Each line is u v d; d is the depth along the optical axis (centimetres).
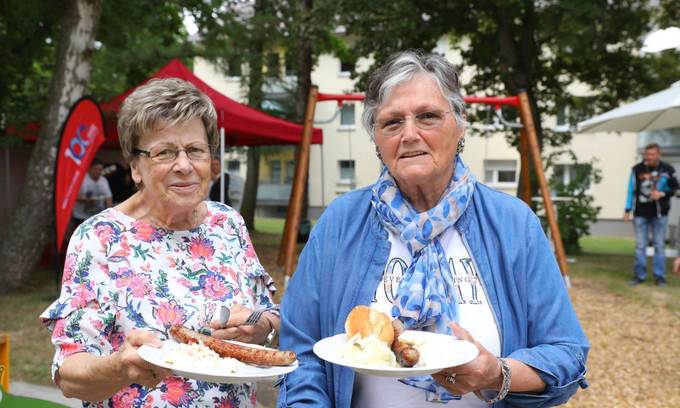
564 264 853
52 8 973
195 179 184
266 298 211
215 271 195
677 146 2022
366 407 172
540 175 848
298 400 167
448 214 169
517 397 162
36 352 537
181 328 167
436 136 166
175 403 180
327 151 2920
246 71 1697
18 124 926
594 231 2569
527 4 1274
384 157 174
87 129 712
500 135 2581
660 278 920
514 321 169
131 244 184
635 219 935
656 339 620
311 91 839
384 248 173
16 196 1116
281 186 3247
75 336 169
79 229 183
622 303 787
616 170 2520
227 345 159
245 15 1534
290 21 1521
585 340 168
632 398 460
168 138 180
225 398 188
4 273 816
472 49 1571
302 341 177
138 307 178
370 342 143
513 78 1396
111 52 1423
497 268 170
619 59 1460
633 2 1245
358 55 1444
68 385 163
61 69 817
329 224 184
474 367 145
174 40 1449
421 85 166
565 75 1619
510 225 174
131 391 178
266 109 1745
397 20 1315
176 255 190
